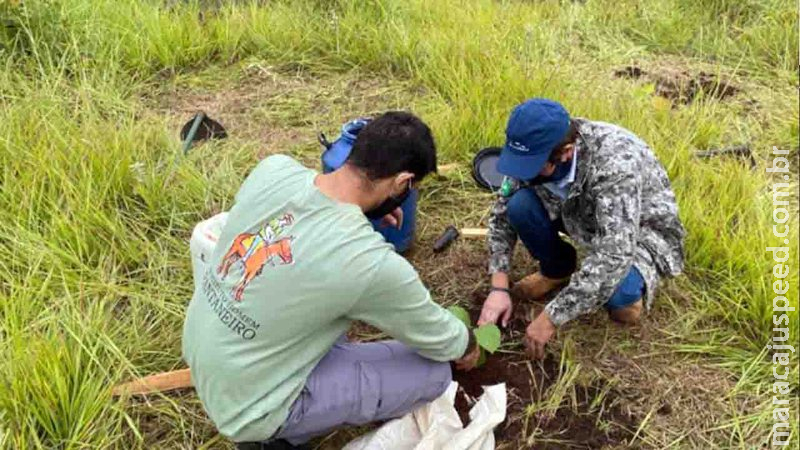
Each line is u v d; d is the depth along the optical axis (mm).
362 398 2428
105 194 3484
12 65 4504
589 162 2605
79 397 2600
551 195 2816
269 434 2326
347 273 2115
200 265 2758
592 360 3004
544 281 3205
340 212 2164
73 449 2535
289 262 2145
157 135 3998
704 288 3279
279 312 2170
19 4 4605
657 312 3195
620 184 2553
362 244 2139
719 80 4836
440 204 3805
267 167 2309
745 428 2764
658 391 2896
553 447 2711
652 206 2801
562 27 5430
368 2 5340
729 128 4371
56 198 3469
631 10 5637
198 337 2301
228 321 2234
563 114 2469
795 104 4605
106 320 2943
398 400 2496
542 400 2859
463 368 2771
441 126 4148
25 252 3191
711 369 2980
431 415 2615
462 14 5281
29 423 2543
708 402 2861
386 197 2252
